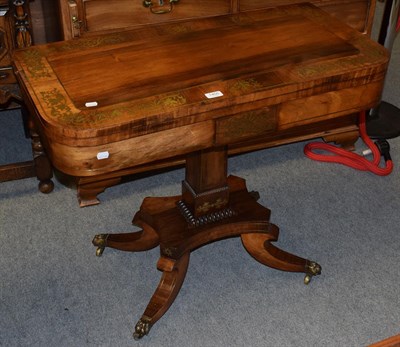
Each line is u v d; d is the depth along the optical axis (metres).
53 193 2.49
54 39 2.53
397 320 1.97
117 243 2.16
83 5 2.19
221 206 1.99
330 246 2.25
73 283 2.09
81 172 1.51
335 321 1.97
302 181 2.59
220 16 2.04
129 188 2.53
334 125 2.68
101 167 1.52
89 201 2.42
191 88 1.60
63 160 1.51
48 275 2.12
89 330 1.93
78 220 2.36
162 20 2.33
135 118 1.47
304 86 1.63
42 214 2.38
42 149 2.35
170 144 1.57
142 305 2.02
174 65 1.71
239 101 1.57
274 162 2.70
